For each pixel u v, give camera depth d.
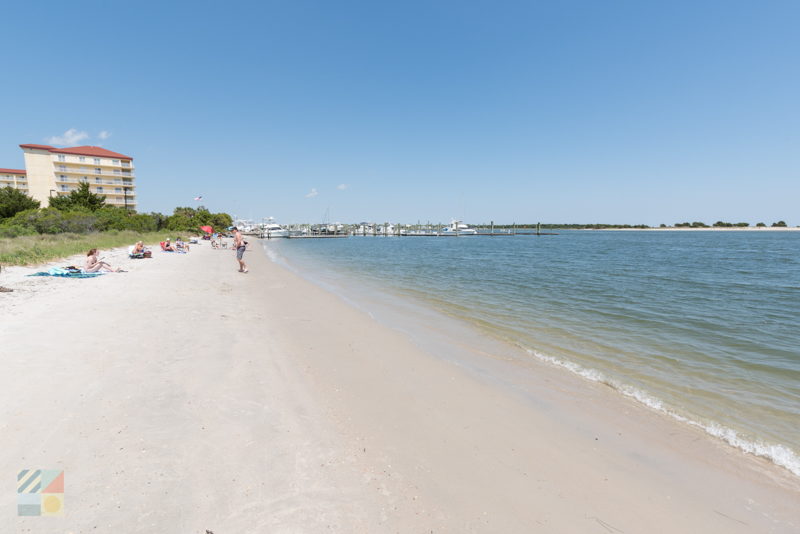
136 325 7.30
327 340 7.66
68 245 21.30
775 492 3.53
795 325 10.00
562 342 8.30
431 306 12.14
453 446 4.03
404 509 2.99
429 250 53.69
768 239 92.06
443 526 2.84
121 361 5.42
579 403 5.29
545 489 3.40
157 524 2.57
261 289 13.76
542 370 6.57
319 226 132.50
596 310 11.69
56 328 6.63
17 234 24.59
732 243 70.81
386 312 11.04
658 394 5.67
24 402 4.01
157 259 21.02
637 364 6.98
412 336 8.46
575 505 3.21
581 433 4.48
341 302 12.27
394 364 6.50
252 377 5.35
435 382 5.80
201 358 5.89
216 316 8.74
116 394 4.41
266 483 3.12
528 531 2.86
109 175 77.31
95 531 2.45
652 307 12.23
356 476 3.36
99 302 9.02
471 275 21.56
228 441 3.69
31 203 39.38
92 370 5.00
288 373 5.68
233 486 3.04
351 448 3.82
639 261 32.25
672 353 7.63
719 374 6.51
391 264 29.50
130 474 3.04
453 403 5.10
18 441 3.33
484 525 2.89
